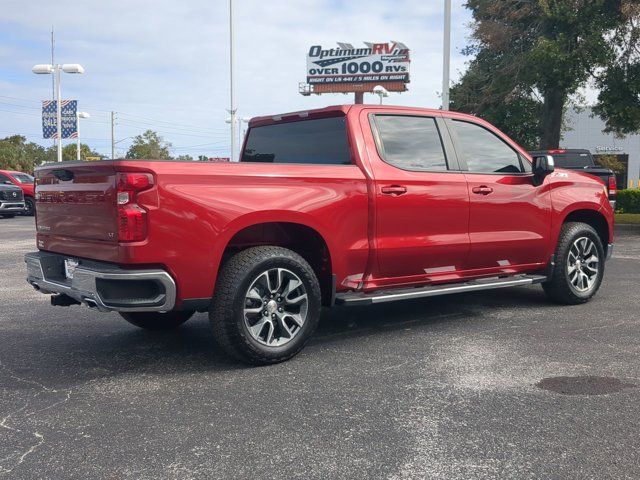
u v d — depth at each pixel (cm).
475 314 648
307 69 5034
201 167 443
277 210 470
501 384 425
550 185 659
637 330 571
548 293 690
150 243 421
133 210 417
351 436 344
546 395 403
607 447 328
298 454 323
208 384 434
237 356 462
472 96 2458
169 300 430
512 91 2205
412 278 564
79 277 438
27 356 510
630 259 1093
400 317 640
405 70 4862
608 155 3997
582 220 736
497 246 611
